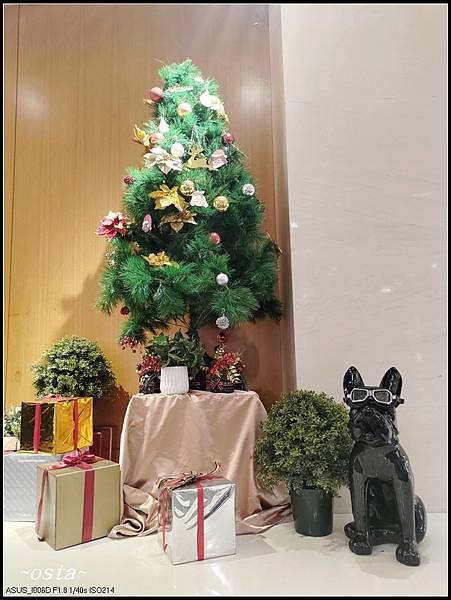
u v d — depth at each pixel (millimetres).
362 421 1173
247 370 1961
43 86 2174
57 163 2117
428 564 1147
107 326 2004
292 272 1670
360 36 1802
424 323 1645
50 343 2004
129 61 2197
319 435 1297
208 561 1183
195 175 1558
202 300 1546
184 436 1436
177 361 1513
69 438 1482
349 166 1726
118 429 1939
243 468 1433
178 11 2234
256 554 1220
